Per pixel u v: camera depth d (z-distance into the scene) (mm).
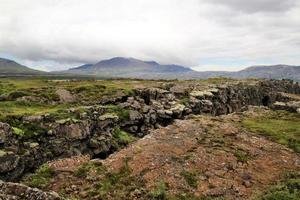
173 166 37781
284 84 149375
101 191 32250
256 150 45250
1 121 41906
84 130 48312
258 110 78250
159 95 78688
